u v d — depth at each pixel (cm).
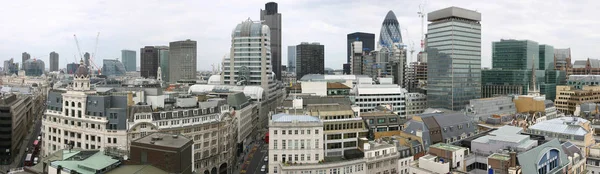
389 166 16238
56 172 11444
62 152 13075
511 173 10612
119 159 12225
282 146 15425
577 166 13212
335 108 19025
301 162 15400
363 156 15925
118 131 17925
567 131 15538
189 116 19850
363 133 17362
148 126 18475
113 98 18612
